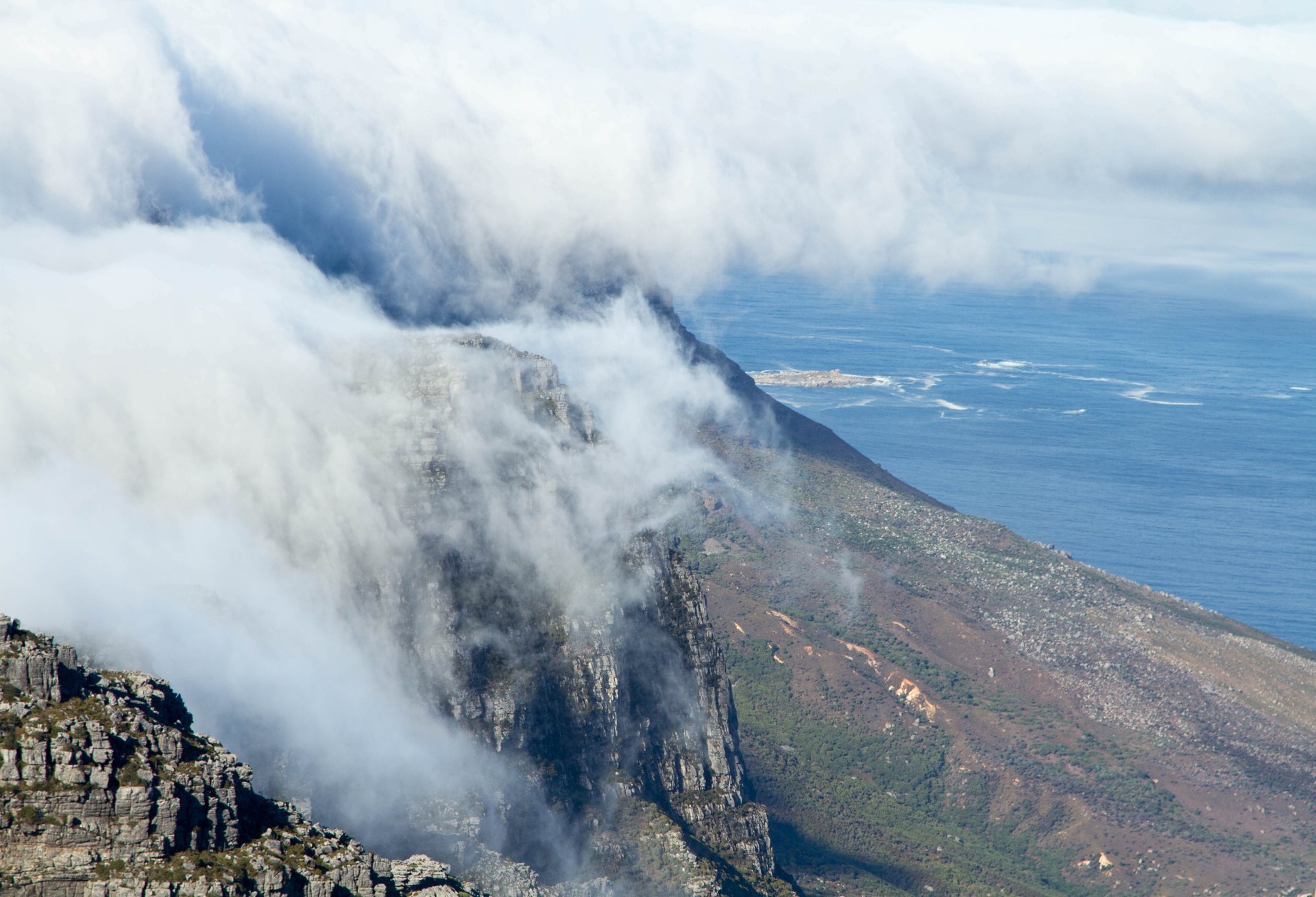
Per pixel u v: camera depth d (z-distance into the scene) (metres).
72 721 141.38
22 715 140.88
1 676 143.62
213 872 139.25
